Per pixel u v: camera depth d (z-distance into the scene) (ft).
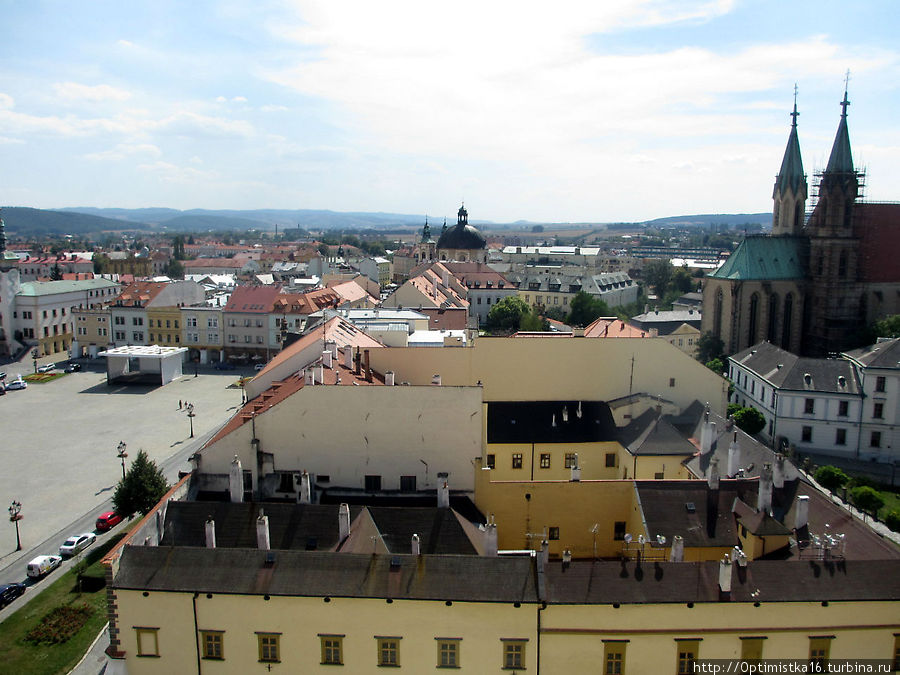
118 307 630.33
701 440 247.70
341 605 152.66
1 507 307.99
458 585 151.33
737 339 541.75
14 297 643.45
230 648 157.58
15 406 479.00
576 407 285.64
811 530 180.34
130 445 394.11
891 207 538.88
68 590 236.02
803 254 552.00
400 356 285.23
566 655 149.48
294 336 375.86
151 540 178.91
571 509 207.62
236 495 197.47
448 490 210.18
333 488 220.84
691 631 148.25
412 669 153.17
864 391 357.20
